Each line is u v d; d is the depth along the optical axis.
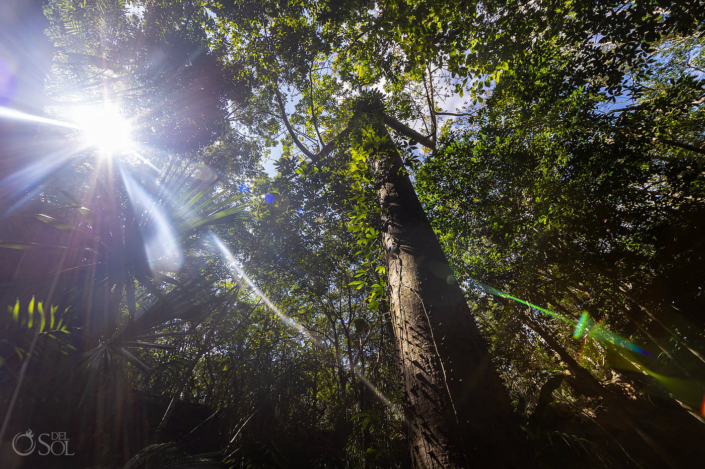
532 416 2.33
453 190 6.50
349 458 5.18
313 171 6.67
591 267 5.56
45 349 2.17
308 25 7.82
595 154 5.35
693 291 5.15
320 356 9.48
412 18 4.55
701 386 5.61
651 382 6.58
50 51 4.04
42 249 2.69
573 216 5.34
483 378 1.90
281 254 8.43
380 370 7.21
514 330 7.18
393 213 3.49
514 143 6.20
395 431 5.57
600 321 6.62
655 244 5.18
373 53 6.96
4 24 3.50
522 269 6.20
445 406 1.79
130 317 2.87
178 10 7.89
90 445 2.54
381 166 4.35
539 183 5.66
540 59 5.54
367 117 5.55
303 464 4.38
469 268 7.14
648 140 5.23
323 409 7.74
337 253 8.44
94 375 2.49
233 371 7.21
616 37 4.42
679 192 5.28
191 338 6.14
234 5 7.61
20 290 2.32
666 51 7.89
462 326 2.21
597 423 6.38
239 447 4.50
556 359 8.44
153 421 3.80
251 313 9.24
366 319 8.04
